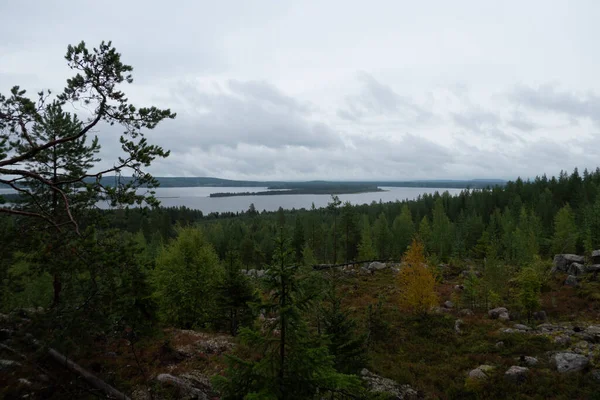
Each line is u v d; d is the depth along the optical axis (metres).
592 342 18.06
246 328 7.27
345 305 30.08
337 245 66.69
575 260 32.69
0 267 8.44
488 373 15.97
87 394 7.96
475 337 21.11
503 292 29.53
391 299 31.56
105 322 8.21
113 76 8.09
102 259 8.35
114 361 12.10
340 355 12.45
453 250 53.84
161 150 8.51
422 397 15.03
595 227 47.38
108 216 10.20
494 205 97.00
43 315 7.65
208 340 17.42
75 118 13.68
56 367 8.36
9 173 7.44
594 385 14.09
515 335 20.08
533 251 44.56
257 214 165.25
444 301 31.05
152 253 39.50
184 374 13.27
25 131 8.20
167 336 17.16
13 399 6.85
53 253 8.39
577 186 85.62
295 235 59.47
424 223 62.72
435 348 20.38
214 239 71.69
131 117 8.50
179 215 122.25
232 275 20.84
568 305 25.34
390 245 62.34
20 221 9.31
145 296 10.53
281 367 6.72
